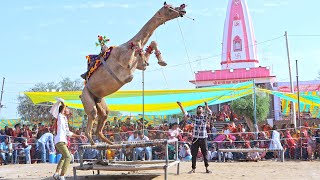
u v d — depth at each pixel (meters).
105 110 9.77
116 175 10.33
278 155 17.91
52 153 17.19
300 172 11.17
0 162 16.34
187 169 12.57
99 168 9.03
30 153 17.39
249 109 32.66
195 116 11.39
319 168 12.49
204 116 11.34
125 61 8.84
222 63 46.62
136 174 10.66
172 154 17.75
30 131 19.05
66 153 9.01
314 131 19.12
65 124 9.24
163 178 9.85
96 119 10.05
